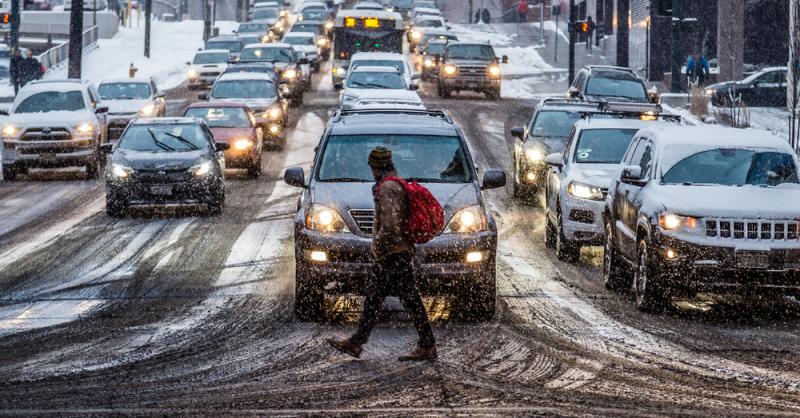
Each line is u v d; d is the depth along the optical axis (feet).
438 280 93.86
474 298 95.61
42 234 154.51
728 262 97.19
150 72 548.72
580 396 69.62
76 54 355.97
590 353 83.41
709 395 69.97
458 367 78.28
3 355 84.58
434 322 96.43
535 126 188.85
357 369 78.02
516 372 76.79
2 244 146.30
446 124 111.65
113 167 170.81
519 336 90.02
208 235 151.74
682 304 106.83
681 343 87.61
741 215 98.17
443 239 94.32
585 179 132.26
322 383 73.92
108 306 105.50
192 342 88.48
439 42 495.00
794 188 104.73
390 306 104.42
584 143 142.00
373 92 253.65
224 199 180.86
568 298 109.60
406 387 72.33
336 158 104.78
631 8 482.28
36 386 74.08
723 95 325.42
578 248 133.28
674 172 107.34
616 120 145.59
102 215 173.68
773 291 97.71
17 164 224.53
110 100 284.00
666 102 329.72
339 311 102.17
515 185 193.77
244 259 132.67
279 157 260.01
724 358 81.82
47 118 226.99
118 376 76.84
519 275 123.75
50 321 98.37
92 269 126.82
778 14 416.67
